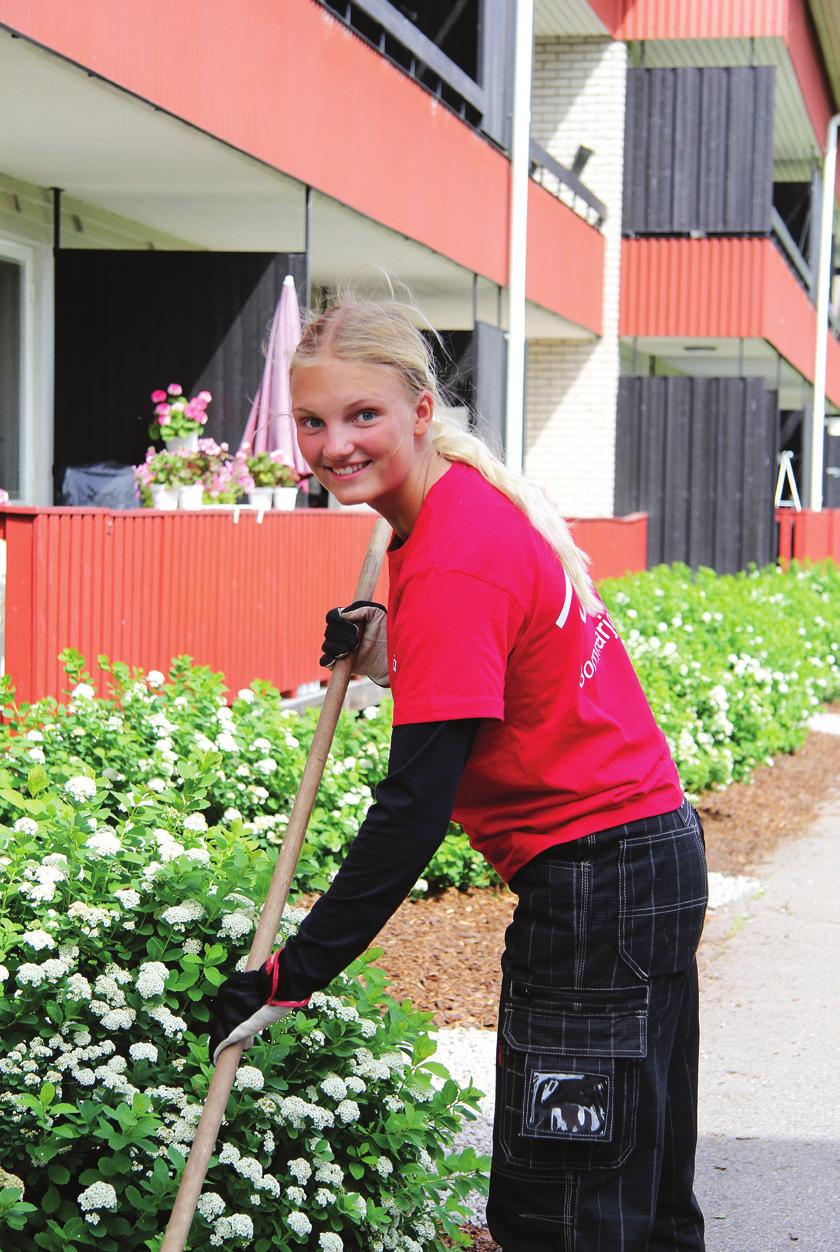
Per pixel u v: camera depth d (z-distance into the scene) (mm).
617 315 20562
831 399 31766
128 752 5801
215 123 8867
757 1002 5793
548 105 20453
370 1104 3256
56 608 6887
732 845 8477
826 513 24359
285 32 9781
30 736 5527
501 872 2693
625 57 20312
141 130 8797
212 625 8469
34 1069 2920
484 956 5879
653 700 9500
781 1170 4301
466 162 13961
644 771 2627
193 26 8523
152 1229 2812
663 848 2602
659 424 20688
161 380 11094
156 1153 2844
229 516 8656
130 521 7496
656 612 12625
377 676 2801
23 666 6758
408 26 12125
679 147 20359
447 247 13523
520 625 2473
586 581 2627
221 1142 2969
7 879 3352
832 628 15391
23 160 9812
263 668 9203
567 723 2551
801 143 26750
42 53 7180
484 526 2461
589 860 2572
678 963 2609
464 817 2682
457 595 2410
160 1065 3076
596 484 20688
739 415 20484
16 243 10711
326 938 2418
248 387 10977
